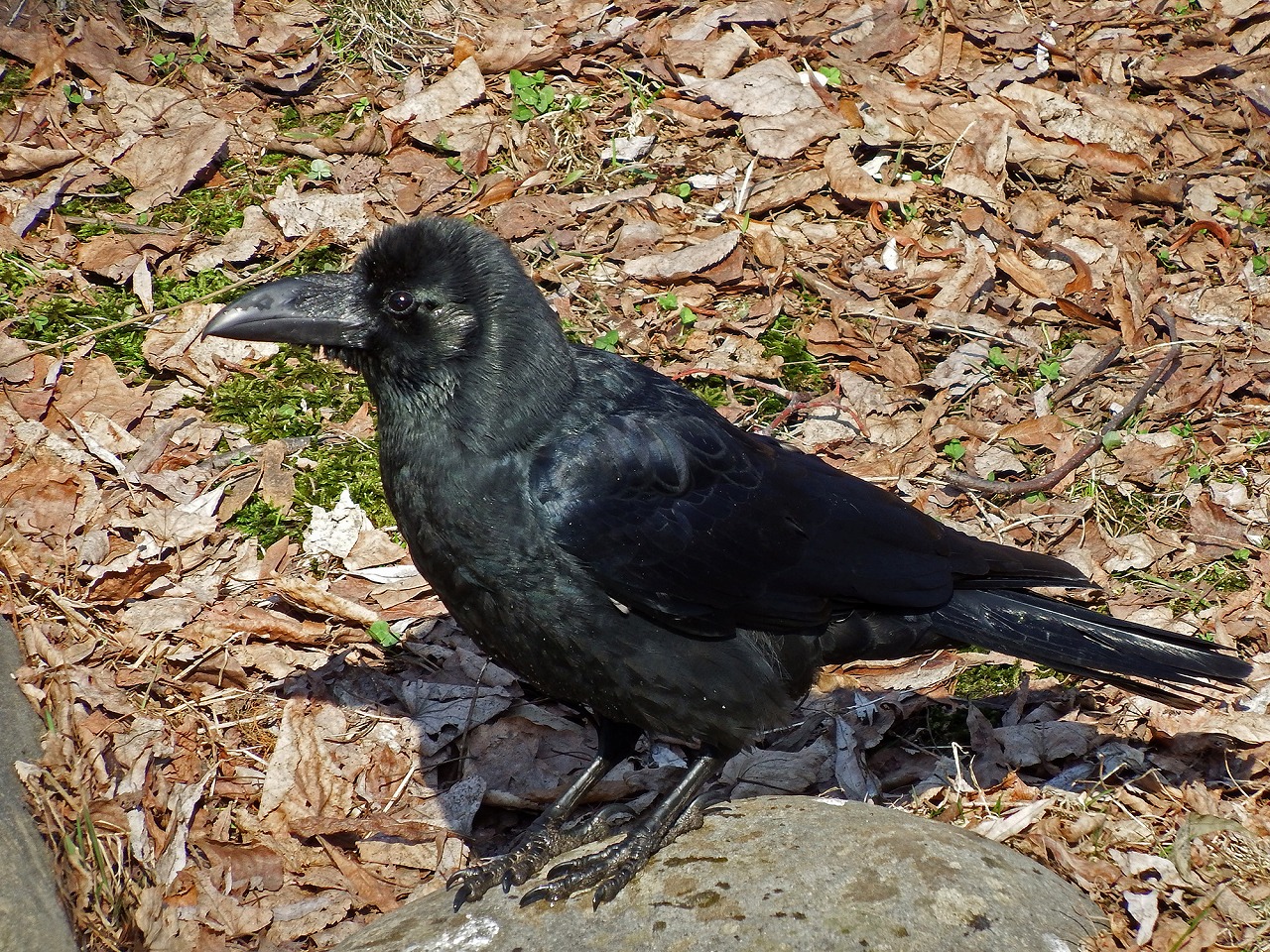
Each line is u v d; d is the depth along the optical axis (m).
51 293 8.33
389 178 9.39
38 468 7.11
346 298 5.28
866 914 4.68
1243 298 8.80
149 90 9.70
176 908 5.27
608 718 5.77
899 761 6.39
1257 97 10.34
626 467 5.32
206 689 6.38
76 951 4.90
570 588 5.25
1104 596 7.04
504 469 5.23
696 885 4.93
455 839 5.87
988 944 4.62
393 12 10.42
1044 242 9.18
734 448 5.63
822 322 8.60
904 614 5.81
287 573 7.03
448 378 5.21
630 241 9.05
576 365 5.57
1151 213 9.49
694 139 9.90
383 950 4.88
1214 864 5.49
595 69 10.32
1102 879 5.41
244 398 7.92
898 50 10.61
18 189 8.98
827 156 9.55
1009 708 6.55
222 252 8.66
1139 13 11.16
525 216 9.15
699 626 5.41
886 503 5.87
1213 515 7.37
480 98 10.02
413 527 5.38
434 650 6.80
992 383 8.32
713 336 8.52
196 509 7.19
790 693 5.80
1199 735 6.21
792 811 5.30
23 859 4.96
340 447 7.69
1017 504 7.58
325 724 6.30
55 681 5.96
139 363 8.00
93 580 6.64
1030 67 10.55
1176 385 8.20
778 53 10.49
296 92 9.95
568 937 4.84
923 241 9.20
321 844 5.77
